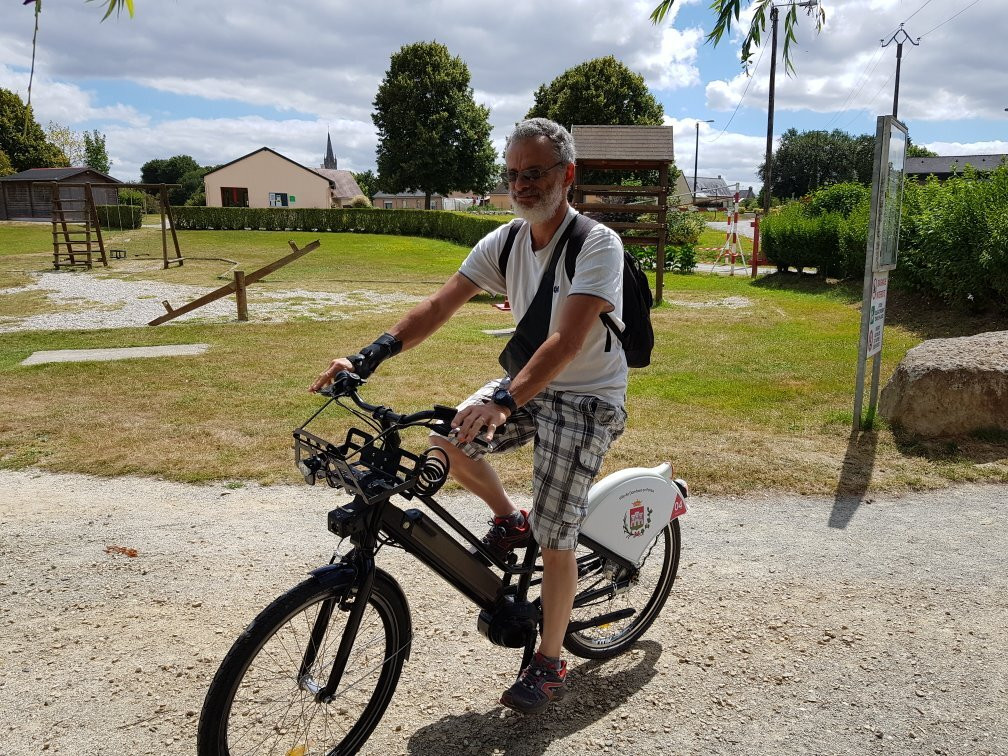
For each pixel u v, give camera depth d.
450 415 2.18
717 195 94.19
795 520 4.37
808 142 79.75
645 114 46.66
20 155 46.25
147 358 8.88
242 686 2.33
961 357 5.84
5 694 2.70
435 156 52.06
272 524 4.20
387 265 23.58
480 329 11.33
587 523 2.75
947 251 10.98
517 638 2.55
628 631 3.06
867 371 8.26
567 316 2.24
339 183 76.38
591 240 2.32
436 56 51.91
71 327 11.68
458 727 2.57
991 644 3.09
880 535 4.17
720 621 3.26
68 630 3.12
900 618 3.29
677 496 3.04
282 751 2.38
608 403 2.46
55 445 5.49
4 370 8.12
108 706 2.64
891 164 5.65
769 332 10.96
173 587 3.49
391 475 2.14
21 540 3.95
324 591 2.12
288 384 7.54
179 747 2.45
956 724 2.60
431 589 3.49
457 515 4.39
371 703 2.44
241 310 12.25
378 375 8.06
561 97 46.41
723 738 2.53
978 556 3.91
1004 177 10.76
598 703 2.71
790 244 17.98
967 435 5.68
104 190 46.50
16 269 20.80
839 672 2.90
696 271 22.33
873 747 2.48
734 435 5.87
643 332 2.53
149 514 4.32
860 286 15.69
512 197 2.35
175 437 5.69
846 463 5.27
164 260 21.72
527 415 2.56
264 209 42.97
